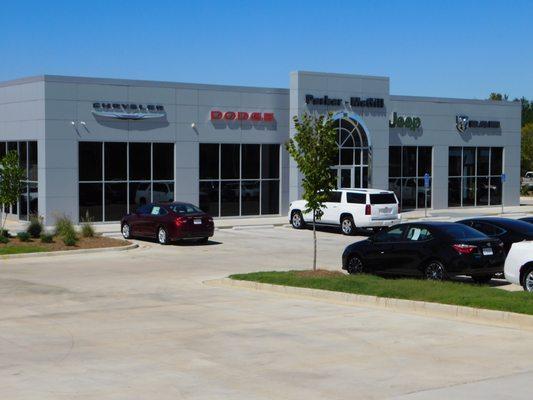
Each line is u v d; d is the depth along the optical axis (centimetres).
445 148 4716
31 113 3466
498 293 1554
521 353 1137
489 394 916
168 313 1499
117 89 3547
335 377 1002
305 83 4009
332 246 2906
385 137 4312
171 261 2434
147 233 2973
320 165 1988
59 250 2597
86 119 3472
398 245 1944
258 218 3991
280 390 939
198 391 934
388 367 1055
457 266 1823
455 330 1309
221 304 1609
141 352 1151
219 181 3888
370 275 1902
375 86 4256
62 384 964
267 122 4012
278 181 4084
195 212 2933
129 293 1773
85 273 2138
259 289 1825
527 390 933
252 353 1142
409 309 1524
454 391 930
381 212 3269
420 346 1186
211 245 2912
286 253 2678
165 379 991
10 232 3145
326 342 1218
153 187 3684
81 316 1468
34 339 1248
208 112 3816
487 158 4938
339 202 3350
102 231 3266
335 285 1712
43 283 1933
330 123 2005
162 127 3681
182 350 1163
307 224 3572
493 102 4931
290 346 1190
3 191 2816
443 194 4725
